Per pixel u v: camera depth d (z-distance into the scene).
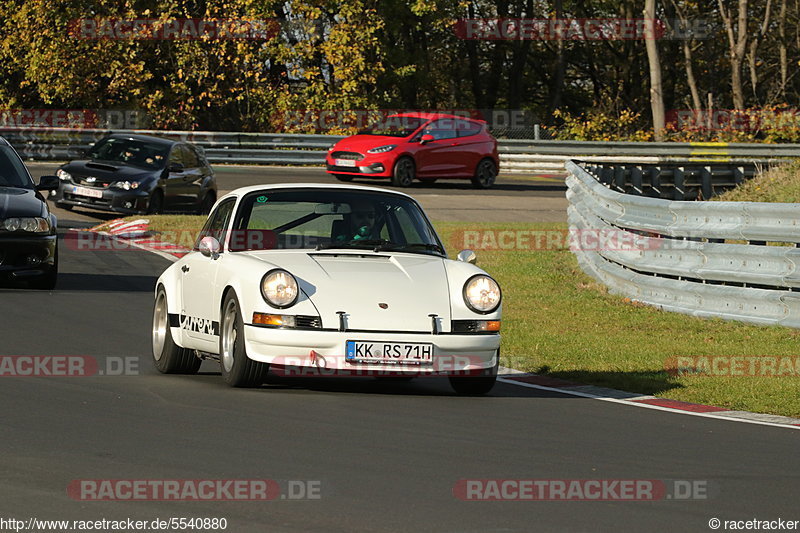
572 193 58.22
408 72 148.50
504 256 56.88
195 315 28.77
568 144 114.62
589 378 31.00
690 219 44.09
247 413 23.59
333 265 27.16
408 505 16.86
